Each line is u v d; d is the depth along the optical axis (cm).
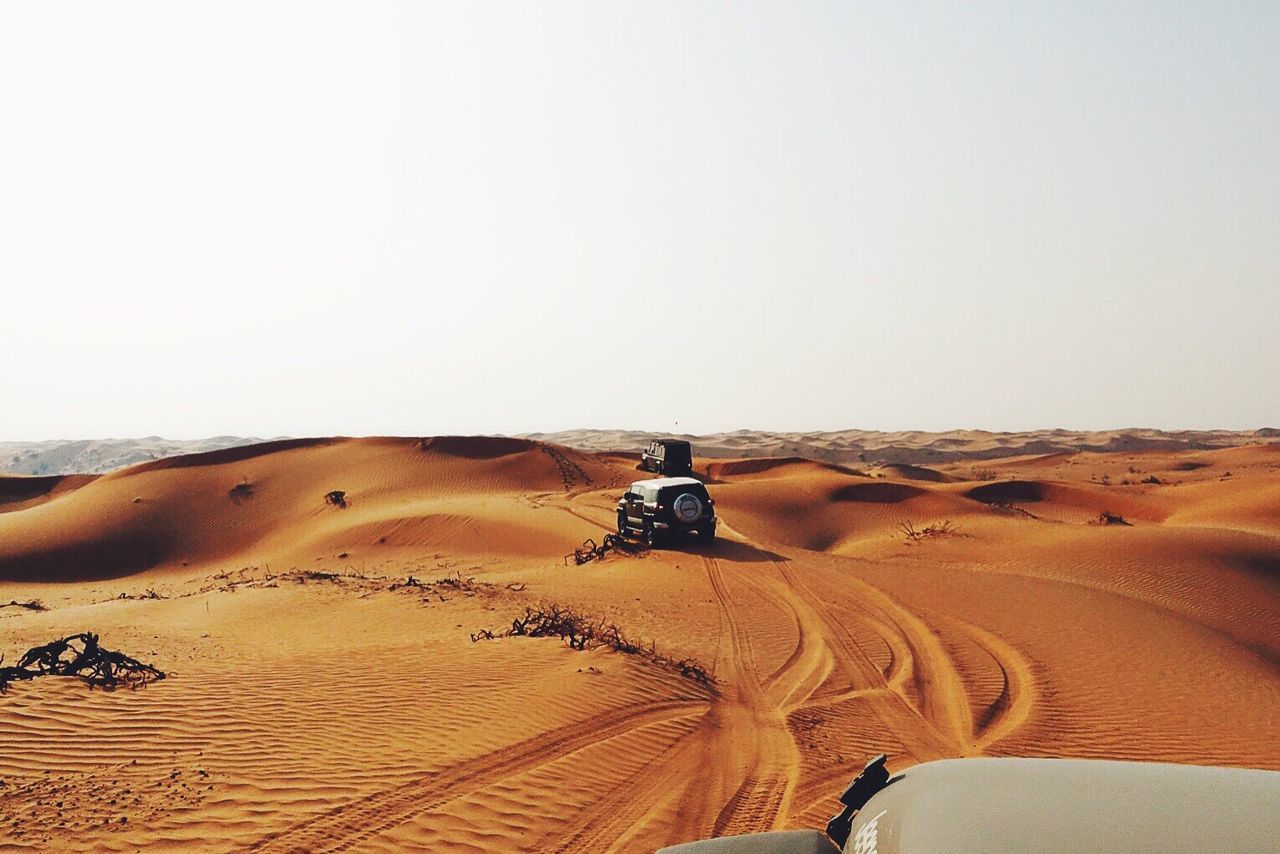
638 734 969
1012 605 2031
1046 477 10181
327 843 663
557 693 1073
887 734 1087
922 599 2066
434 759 841
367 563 3806
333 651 1288
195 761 809
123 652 1271
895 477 9006
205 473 6062
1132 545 3155
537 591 2025
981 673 1430
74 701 941
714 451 16212
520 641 1349
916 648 1583
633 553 2730
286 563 4041
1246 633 2277
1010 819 270
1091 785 288
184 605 1991
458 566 3500
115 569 4797
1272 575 2869
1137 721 1227
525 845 685
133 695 984
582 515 4375
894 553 3644
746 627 1694
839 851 330
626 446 19962
